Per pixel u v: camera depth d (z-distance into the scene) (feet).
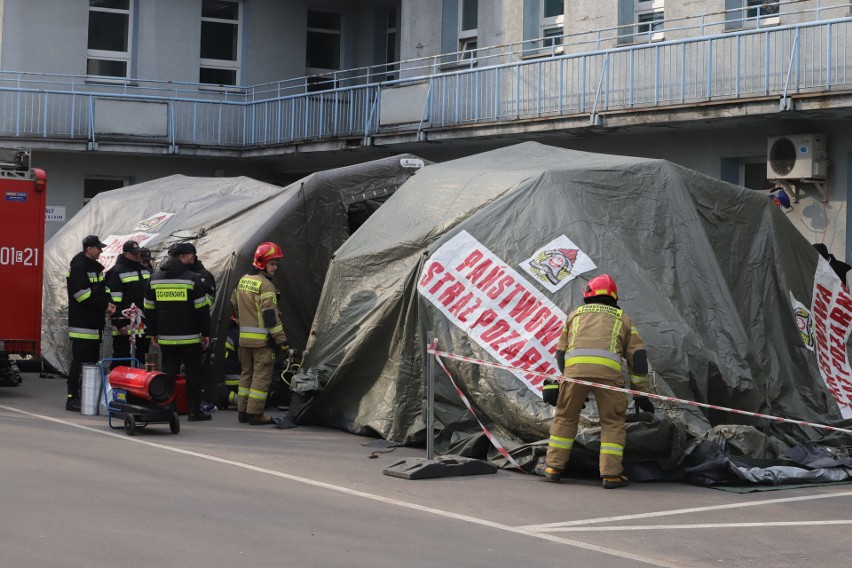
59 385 74.64
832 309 61.41
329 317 59.67
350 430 56.59
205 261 69.00
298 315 69.26
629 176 56.80
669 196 56.59
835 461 48.34
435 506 39.45
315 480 43.34
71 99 124.16
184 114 128.77
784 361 56.54
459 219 57.26
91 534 32.32
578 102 93.76
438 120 103.09
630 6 93.40
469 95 101.55
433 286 54.19
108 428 55.16
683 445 45.70
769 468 46.19
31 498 36.81
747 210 59.21
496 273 53.57
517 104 94.94
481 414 50.80
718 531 36.91
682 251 55.06
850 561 33.47
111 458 45.78
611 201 55.88
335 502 39.14
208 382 65.67
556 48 100.01
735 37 81.10
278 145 121.39
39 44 124.67
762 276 58.34
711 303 54.03
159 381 53.36
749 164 85.40
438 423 51.78
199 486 40.60
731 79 81.56
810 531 37.32
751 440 47.14
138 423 55.31
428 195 60.49
